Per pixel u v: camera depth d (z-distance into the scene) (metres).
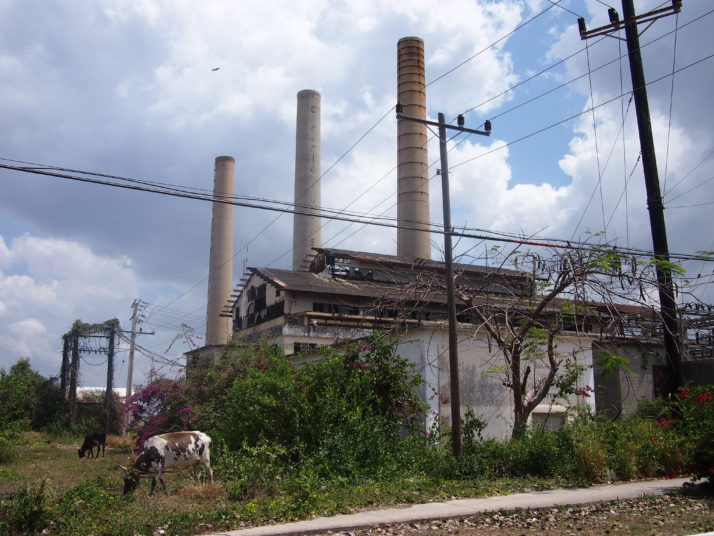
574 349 22.27
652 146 19.17
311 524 10.41
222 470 15.93
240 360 27.27
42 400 52.78
